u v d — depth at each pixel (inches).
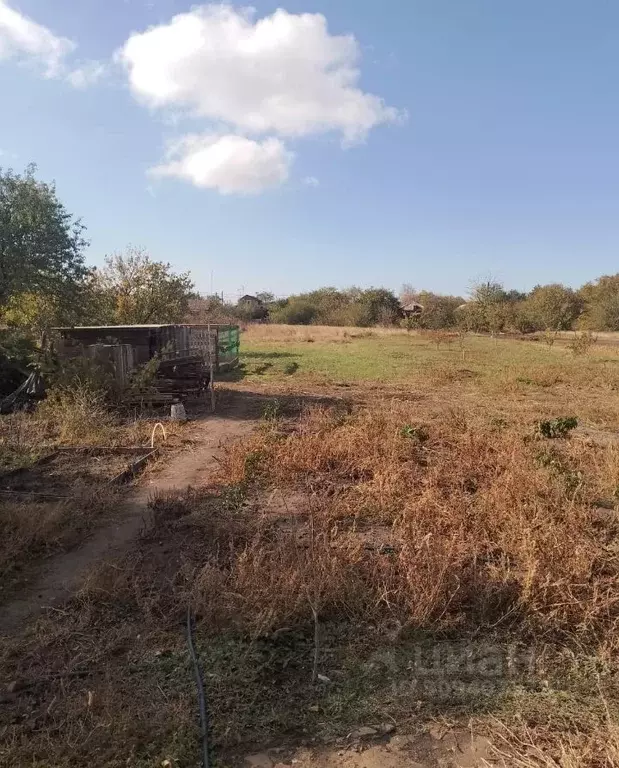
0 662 141.9
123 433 400.5
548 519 223.6
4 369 511.8
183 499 259.3
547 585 163.6
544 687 133.0
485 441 342.3
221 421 460.8
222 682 133.5
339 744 116.3
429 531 214.8
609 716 118.3
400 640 150.9
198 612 160.6
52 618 164.6
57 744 113.4
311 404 526.9
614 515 236.4
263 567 175.2
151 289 1034.1
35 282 648.4
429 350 1234.0
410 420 423.5
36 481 295.0
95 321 796.0
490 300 1978.3
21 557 203.2
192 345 765.9
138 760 110.6
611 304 2039.9
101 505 254.4
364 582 173.2
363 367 886.4
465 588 168.9
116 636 153.4
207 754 111.0
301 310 2687.0
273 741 117.5
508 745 114.2
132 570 188.1
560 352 1160.2
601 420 471.2
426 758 112.5
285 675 138.1
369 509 245.6
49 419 414.9
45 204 650.8
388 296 2583.7
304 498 265.0
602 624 156.3
